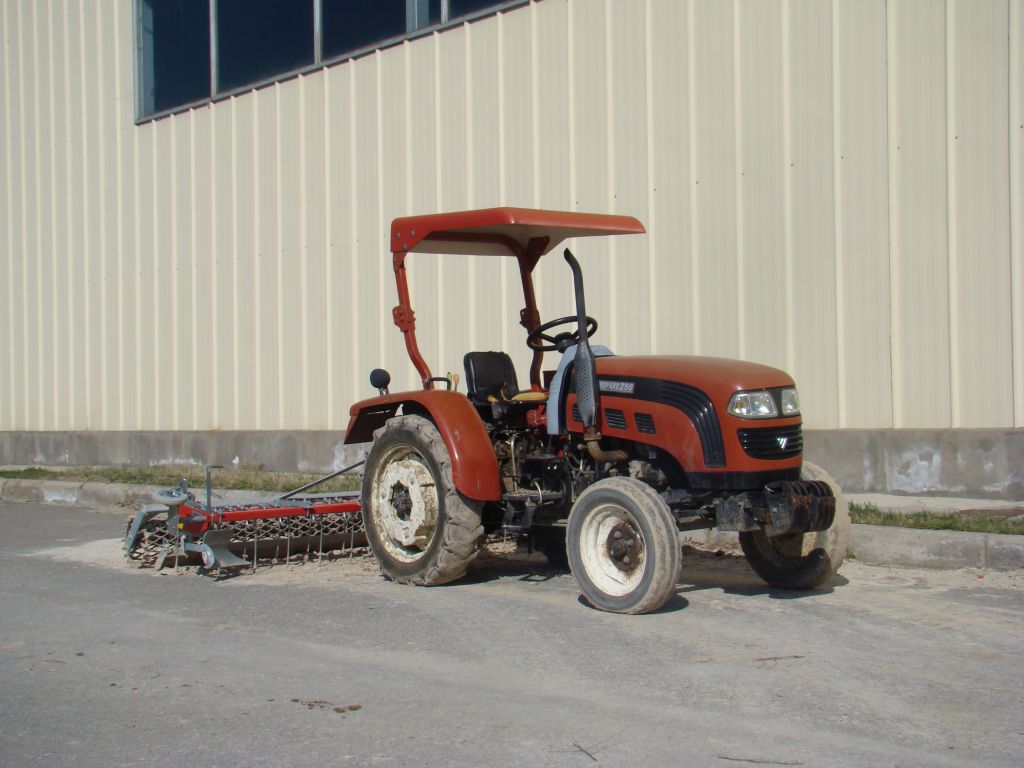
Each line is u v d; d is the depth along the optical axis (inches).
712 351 397.1
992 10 338.6
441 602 257.4
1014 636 218.4
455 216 272.8
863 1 362.0
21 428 683.4
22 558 332.8
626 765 152.4
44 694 189.8
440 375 477.4
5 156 686.5
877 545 297.3
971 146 343.0
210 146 568.7
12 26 679.1
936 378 350.0
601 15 423.8
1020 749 156.6
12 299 686.5
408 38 484.1
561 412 264.2
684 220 402.9
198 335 577.3
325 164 518.0
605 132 423.5
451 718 173.3
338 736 166.1
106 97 625.6
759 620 233.8
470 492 264.8
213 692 189.3
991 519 302.0
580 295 261.0
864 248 362.9
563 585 277.9
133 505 477.1
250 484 466.3
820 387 372.2
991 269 339.9
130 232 613.3
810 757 154.0
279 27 540.7
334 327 516.4
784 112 378.9
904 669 195.8
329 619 241.3
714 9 394.6
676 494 248.4
